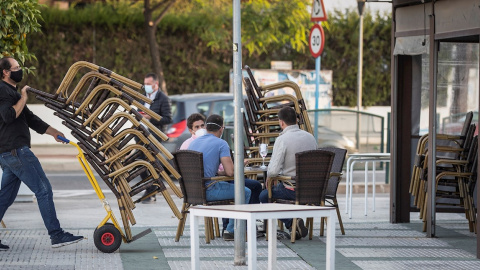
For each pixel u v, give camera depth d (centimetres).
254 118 1537
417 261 1213
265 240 1384
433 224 1448
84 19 3722
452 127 1672
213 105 2578
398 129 1630
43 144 3628
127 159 1287
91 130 1259
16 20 1509
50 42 3691
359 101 3397
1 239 1379
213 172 1359
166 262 1180
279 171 1359
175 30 3844
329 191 1478
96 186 1263
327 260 934
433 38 1416
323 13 2380
